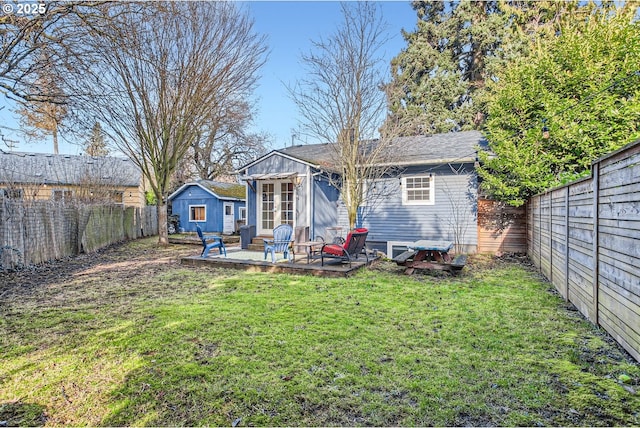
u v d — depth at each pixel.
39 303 5.07
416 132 13.15
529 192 9.12
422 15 22.75
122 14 7.79
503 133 9.18
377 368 2.92
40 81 7.39
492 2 21.58
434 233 10.77
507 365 2.97
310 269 7.20
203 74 12.20
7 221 7.43
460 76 20.78
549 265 6.27
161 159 12.92
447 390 2.57
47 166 17.95
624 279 3.17
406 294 5.46
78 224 10.67
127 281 6.68
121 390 2.62
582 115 7.98
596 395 2.49
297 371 2.89
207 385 2.67
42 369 2.96
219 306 4.82
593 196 3.88
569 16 16.16
